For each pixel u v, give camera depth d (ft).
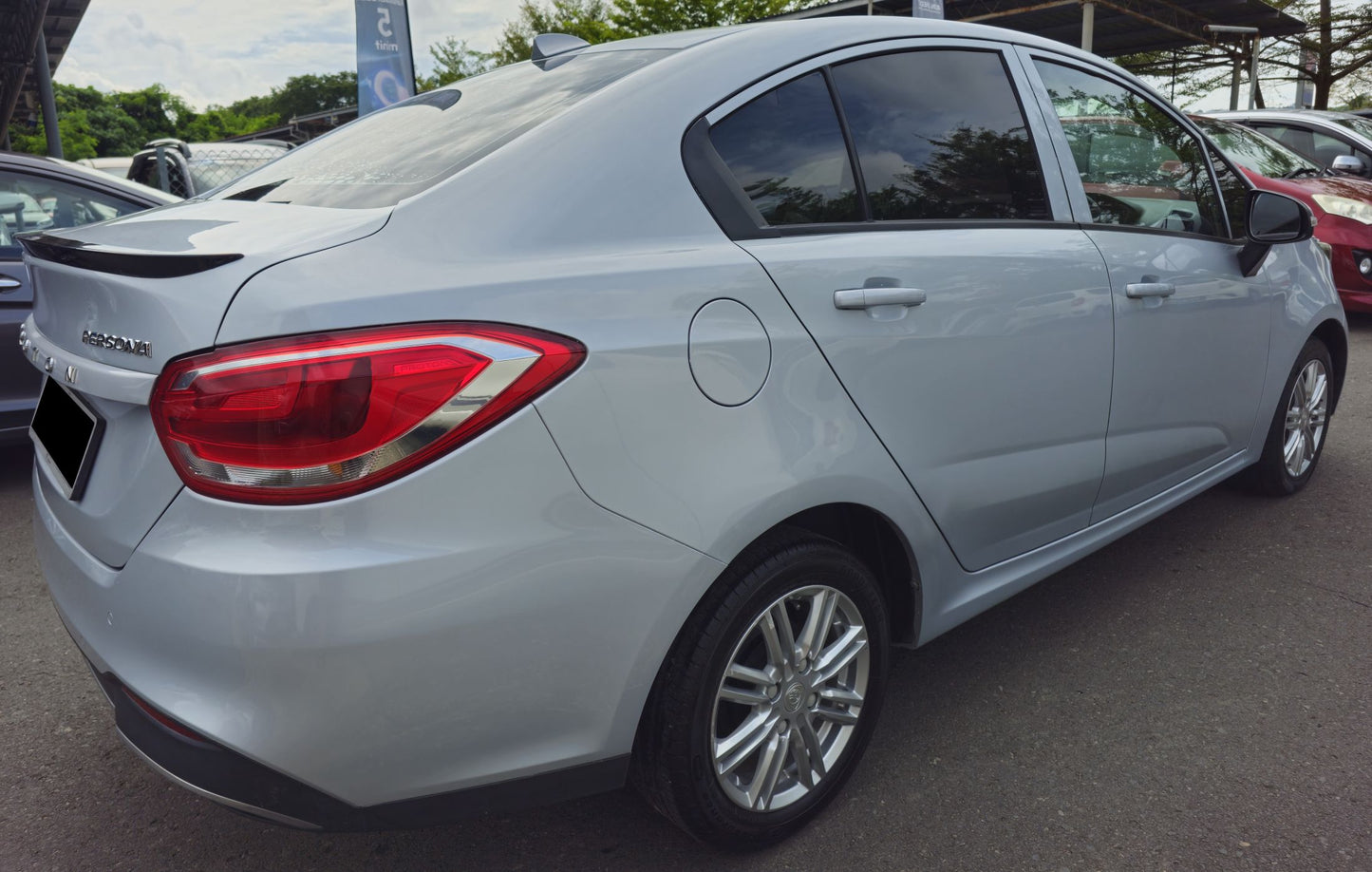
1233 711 8.11
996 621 9.86
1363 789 7.04
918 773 7.39
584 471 5.09
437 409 4.71
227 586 4.61
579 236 5.50
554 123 5.85
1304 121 28.30
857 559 6.75
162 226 5.96
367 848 6.75
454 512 4.76
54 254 5.73
